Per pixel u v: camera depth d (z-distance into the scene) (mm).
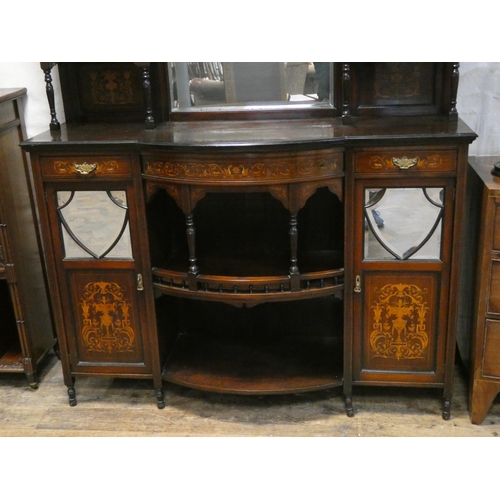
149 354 2355
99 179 2133
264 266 2289
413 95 2287
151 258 2236
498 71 2320
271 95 2328
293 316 2609
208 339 2639
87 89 2412
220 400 2451
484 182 2055
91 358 2393
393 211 2084
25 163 2531
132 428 2314
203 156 1982
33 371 2533
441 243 2096
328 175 2027
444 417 2289
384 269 2146
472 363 2254
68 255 2266
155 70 2340
